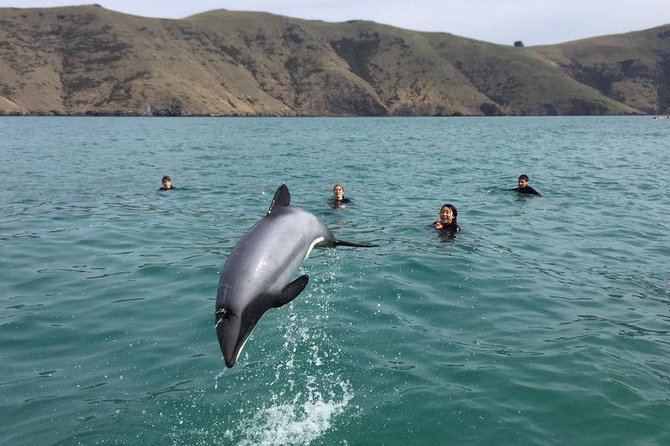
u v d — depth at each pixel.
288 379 3.02
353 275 4.80
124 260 5.28
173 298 4.26
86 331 3.66
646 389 2.94
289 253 2.23
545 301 4.26
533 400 2.82
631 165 14.50
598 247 5.90
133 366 3.19
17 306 4.09
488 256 5.48
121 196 9.31
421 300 4.22
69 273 4.88
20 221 7.12
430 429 2.58
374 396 2.85
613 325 3.81
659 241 6.20
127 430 2.58
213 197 9.23
